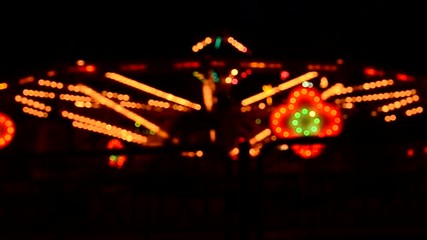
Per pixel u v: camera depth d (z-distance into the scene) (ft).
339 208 21.61
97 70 30.45
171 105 31.83
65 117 34.22
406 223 21.44
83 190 22.03
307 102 25.48
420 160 27.17
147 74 32.24
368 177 20.89
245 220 19.74
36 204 23.07
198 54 30.17
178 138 31.19
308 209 21.44
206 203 21.44
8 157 20.16
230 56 30.19
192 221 21.38
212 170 23.71
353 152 27.30
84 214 22.06
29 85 32.68
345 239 21.20
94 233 21.71
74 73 30.81
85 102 33.63
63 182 21.44
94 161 31.32
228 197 20.08
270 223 21.49
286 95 31.94
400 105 31.71
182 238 21.27
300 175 20.98
